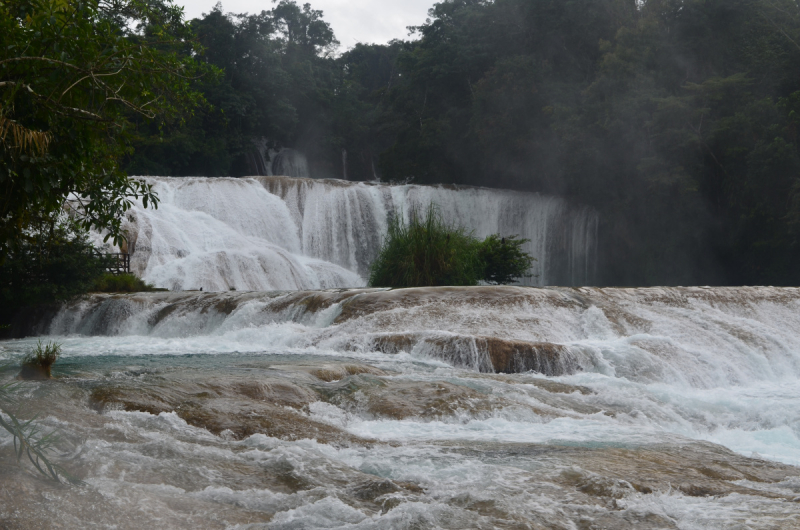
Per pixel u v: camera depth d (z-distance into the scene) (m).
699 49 43.94
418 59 59.81
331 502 4.75
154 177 38.16
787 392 13.53
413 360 14.05
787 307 18.78
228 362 13.29
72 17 7.71
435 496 5.28
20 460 4.45
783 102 37.91
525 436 8.25
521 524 4.53
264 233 38.19
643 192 42.47
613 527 4.64
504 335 15.56
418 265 25.34
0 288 20.77
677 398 11.30
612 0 48.19
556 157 46.69
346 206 41.47
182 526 4.02
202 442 6.79
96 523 3.78
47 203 8.05
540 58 50.59
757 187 37.59
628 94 41.47
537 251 46.16
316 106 70.94
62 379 9.88
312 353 15.18
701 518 4.92
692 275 42.16
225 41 63.03
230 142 61.31
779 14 41.75
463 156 55.69
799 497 5.62
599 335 16.45
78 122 8.09
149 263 30.70
